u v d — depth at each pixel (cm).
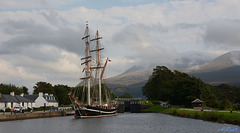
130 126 7462
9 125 7738
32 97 17025
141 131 6312
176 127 6719
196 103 11925
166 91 18112
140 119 9956
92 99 13162
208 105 14525
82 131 6494
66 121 9281
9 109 11675
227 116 7238
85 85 13525
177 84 16262
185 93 15188
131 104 17262
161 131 6169
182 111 10688
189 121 7988
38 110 13562
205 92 15112
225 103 12188
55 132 6350
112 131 6431
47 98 17775
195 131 5788
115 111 13450
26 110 12438
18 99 14200
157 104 18375
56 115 11981
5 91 18212
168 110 13575
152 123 8144
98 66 13988
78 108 10931
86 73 12662
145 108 17388
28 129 6862
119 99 17838
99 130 6656
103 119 10312
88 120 9806
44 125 7844
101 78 14800
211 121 7494
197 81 15438
